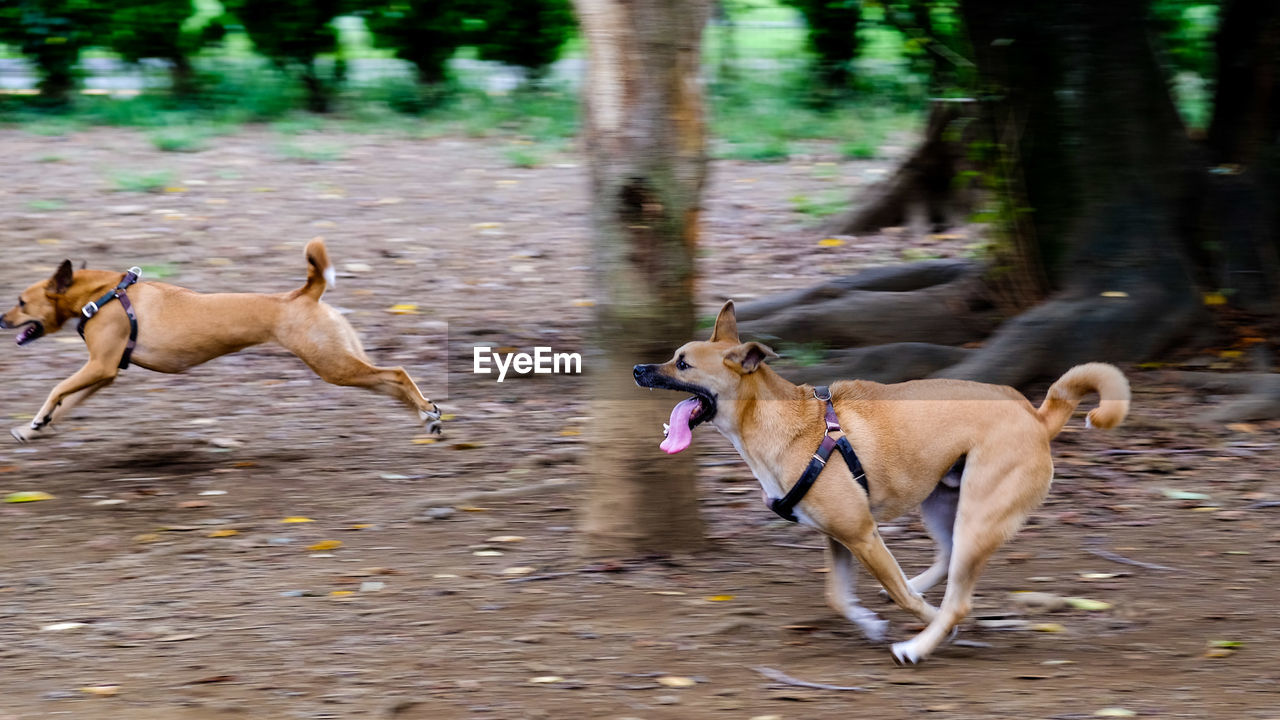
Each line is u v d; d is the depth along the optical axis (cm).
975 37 913
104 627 521
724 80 1794
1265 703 443
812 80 1772
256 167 1397
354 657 491
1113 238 905
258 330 739
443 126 1627
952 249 1153
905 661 487
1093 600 552
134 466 732
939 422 498
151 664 485
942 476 504
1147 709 439
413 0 1684
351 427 805
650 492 600
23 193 1256
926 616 500
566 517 661
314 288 742
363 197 1297
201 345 738
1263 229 948
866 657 496
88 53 1692
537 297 1038
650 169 558
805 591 567
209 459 746
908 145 1553
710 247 1163
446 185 1352
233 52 1766
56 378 872
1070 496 690
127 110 1611
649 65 552
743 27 1961
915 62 1131
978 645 508
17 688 462
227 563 596
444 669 480
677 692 459
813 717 436
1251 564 593
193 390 866
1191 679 468
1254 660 486
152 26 1639
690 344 506
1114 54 902
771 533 640
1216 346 892
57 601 550
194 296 743
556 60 1778
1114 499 685
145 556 604
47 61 1627
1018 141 923
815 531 643
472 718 437
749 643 509
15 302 967
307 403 847
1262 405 801
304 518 655
